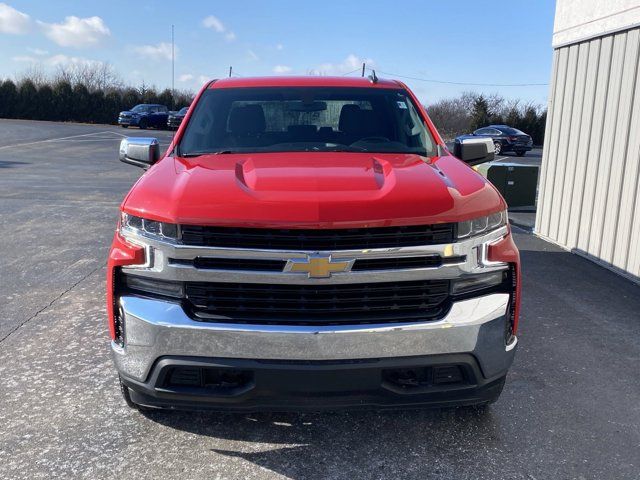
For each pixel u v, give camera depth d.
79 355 4.16
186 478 2.80
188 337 2.58
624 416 3.43
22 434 3.16
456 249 2.63
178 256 2.58
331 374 2.56
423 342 2.61
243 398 2.63
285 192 2.63
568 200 7.71
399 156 3.49
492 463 2.95
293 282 2.55
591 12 7.15
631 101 6.35
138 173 15.99
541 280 6.23
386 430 3.23
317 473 2.85
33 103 47.62
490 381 2.79
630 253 6.28
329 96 4.18
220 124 3.91
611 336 4.67
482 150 3.87
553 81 8.21
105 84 52.81
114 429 3.21
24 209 10.09
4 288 5.70
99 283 5.88
